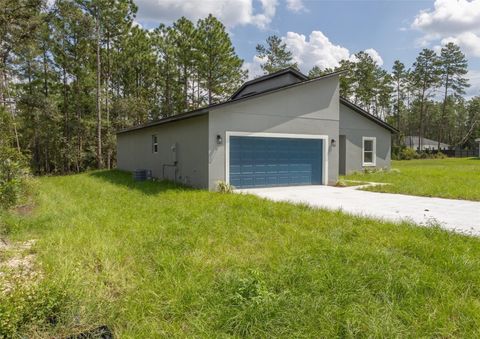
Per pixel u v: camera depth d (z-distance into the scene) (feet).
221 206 22.66
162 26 86.43
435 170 58.08
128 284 10.30
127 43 77.41
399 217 19.99
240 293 9.29
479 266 11.25
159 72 88.58
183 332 7.82
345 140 50.26
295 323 7.97
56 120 67.15
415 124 180.04
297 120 37.40
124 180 43.83
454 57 136.67
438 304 8.85
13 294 7.91
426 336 7.55
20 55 56.44
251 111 34.22
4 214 18.60
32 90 67.87
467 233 15.92
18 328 7.39
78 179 45.88
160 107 91.45
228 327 7.93
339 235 15.38
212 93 88.02
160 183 38.58
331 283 9.96
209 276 10.74
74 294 8.63
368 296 9.33
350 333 7.51
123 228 16.75
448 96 143.33
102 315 8.36
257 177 35.17
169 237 15.10
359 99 131.64
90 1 65.87
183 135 37.27
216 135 32.30
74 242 14.17
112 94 81.30
